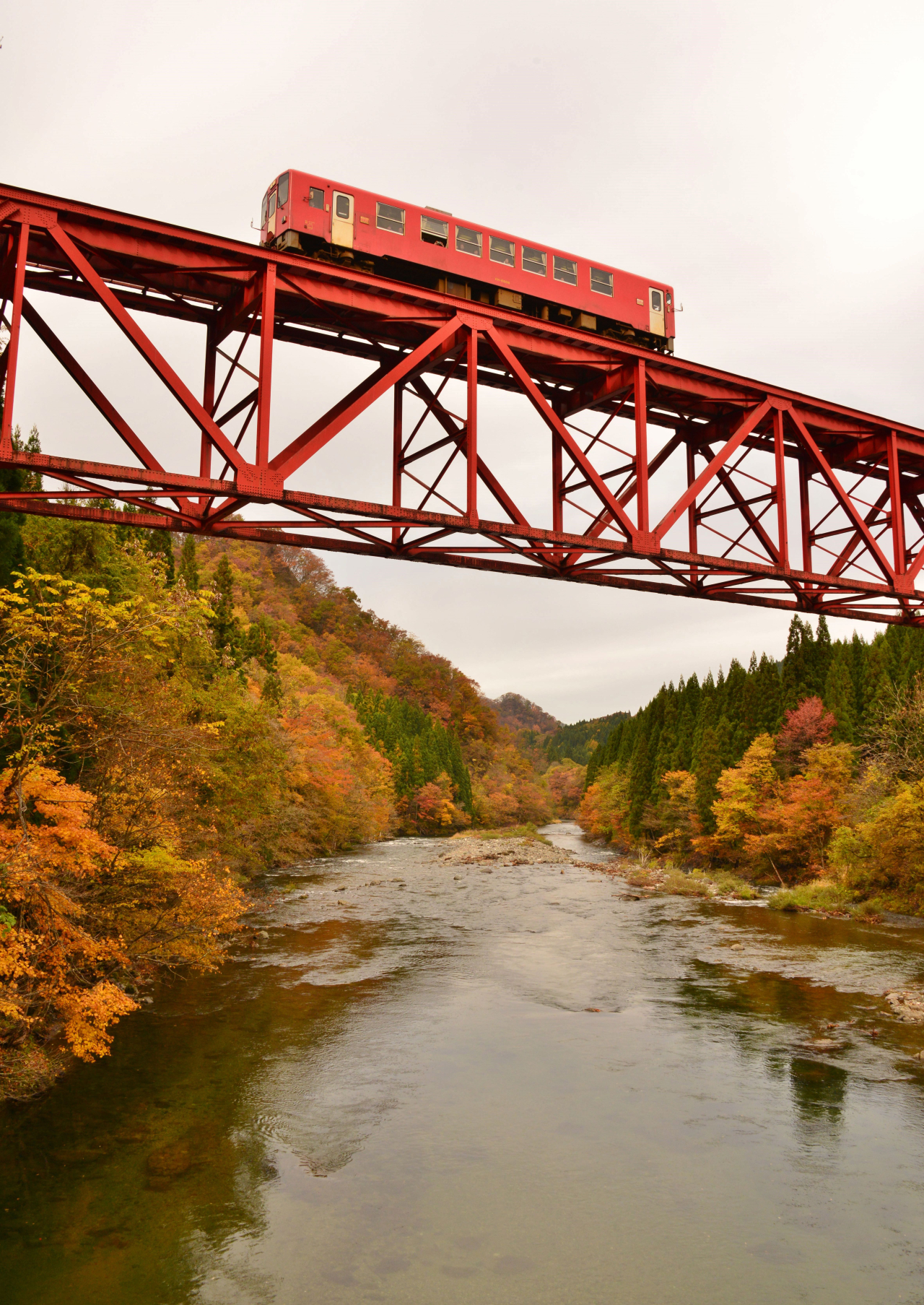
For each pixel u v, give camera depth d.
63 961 14.48
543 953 25.81
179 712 22.44
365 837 80.81
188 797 21.41
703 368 18.69
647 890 41.94
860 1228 10.55
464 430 16.83
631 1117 13.81
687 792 63.72
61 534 25.23
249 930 29.05
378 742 105.56
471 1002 20.31
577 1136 13.10
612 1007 19.89
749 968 23.89
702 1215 10.84
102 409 12.97
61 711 17.25
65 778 18.08
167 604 22.11
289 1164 12.10
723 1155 12.50
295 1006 19.73
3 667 15.30
